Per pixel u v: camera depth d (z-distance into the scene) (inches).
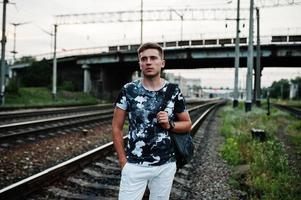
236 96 1595.7
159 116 133.7
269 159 367.6
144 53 136.4
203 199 272.7
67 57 2477.9
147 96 136.8
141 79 141.9
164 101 136.9
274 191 278.1
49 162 396.5
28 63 2915.8
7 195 234.7
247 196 279.1
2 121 802.8
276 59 2097.7
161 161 137.3
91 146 515.8
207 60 2188.7
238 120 891.4
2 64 1375.5
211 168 382.9
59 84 2583.7
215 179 335.6
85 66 2412.6
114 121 141.2
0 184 298.5
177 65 2519.7
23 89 2081.7
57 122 778.2
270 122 871.7
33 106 1413.6
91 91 2428.6
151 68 135.7
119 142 140.5
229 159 416.2
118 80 2741.1
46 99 1945.1
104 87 2452.0
